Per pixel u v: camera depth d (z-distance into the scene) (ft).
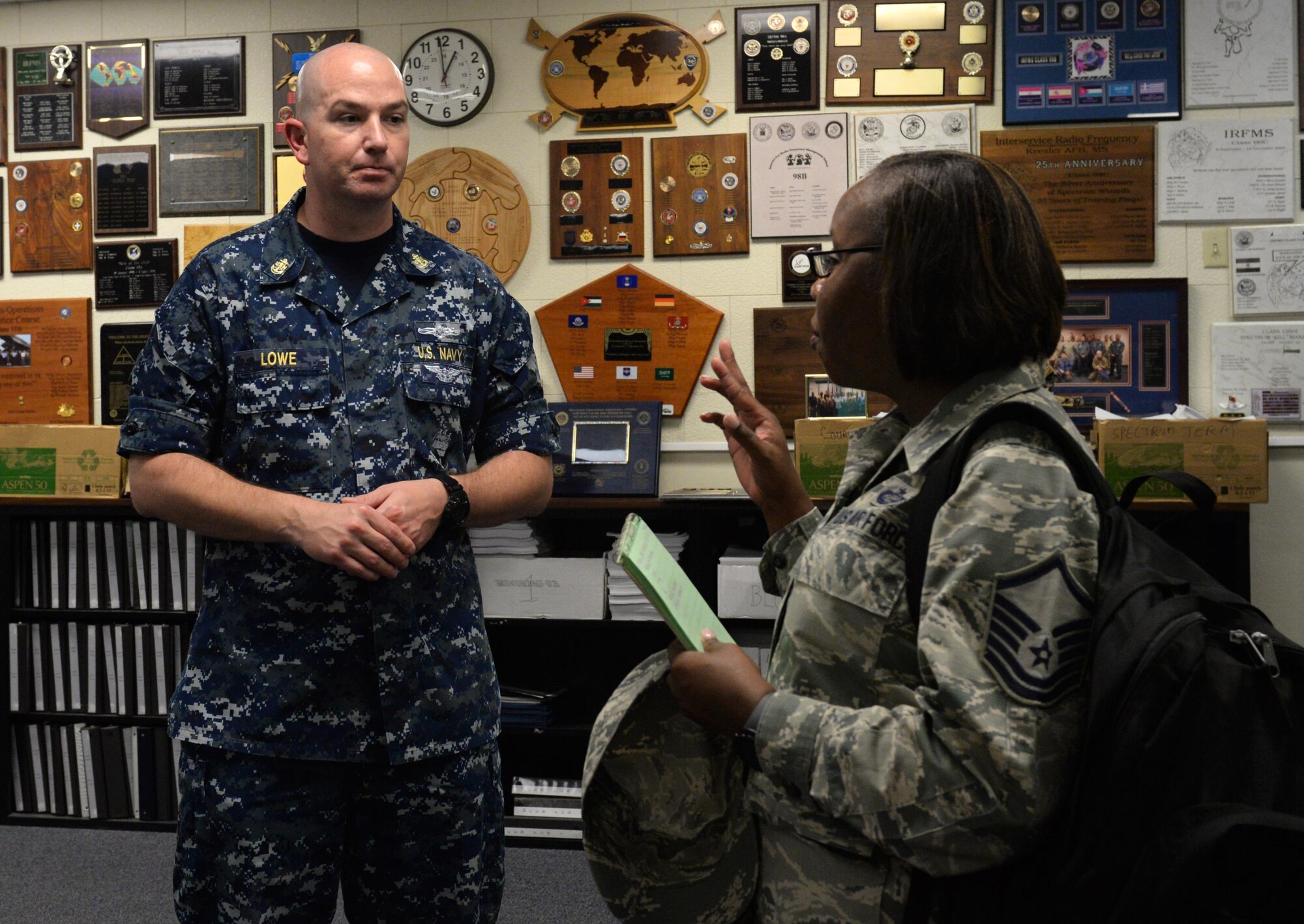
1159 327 11.09
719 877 3.28
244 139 12.51
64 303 12.73
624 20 11.89
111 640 11.76
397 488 5.24
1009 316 2.87
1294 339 10.90
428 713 5.33
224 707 5.19
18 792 11.93
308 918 5.31
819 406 11.39
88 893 9.82
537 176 12.07
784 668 3.09
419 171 12.19
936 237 2.88
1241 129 11.00
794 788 2.81
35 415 12.80
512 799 11.28
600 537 12.04
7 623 11.73
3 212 12.91
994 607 2.58
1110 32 11.15
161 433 5.27
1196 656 2.45
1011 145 11.27
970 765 2.50
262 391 5.38
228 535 5.16
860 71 11.51
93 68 12.78
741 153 11.72
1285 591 10.94
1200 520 3.18
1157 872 2.34
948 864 2.57
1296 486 10.91
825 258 3.18
